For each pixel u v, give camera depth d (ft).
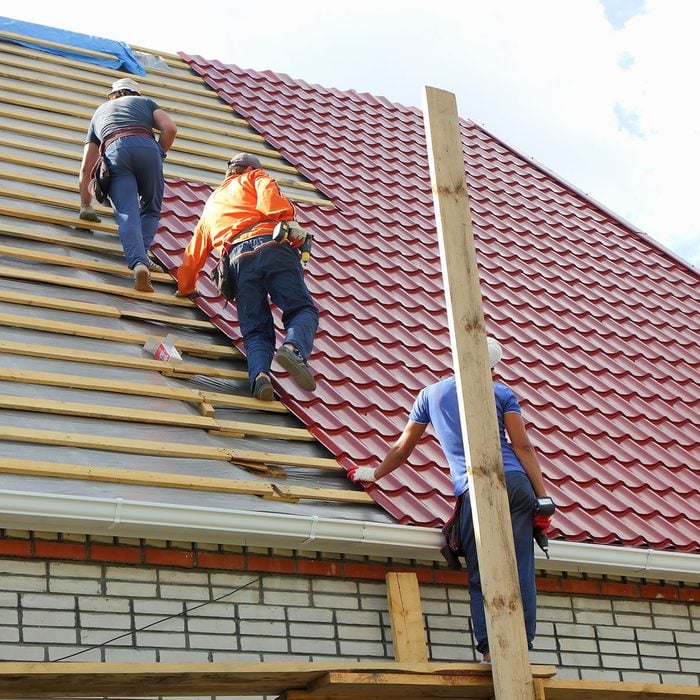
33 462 17.78
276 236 22.86
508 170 42.60
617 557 22.34
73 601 17.60
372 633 20.08
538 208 39.75
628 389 29.27
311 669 16.61
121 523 17.54
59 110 31.68
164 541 18.72
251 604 19.12
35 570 17.49
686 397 29.91
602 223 40.45
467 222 19.97
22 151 28.76
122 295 24.47
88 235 26.50
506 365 28.32
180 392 21.61
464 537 19.22
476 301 19.57
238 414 22.36
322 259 29.78
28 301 22.38
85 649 17.40
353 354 25.80
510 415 19.77
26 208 26.18
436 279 31.12
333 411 23.41
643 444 27.07
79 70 35.60
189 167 32.07
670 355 32.01
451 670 17.67
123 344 22.76
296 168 35.19
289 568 19.70
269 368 22.80
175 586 18.57
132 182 25.49
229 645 18.63
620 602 23.31
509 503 19.20
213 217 23.61
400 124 42.57
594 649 22.52
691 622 23.94
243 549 19.39
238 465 20.53
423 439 23.73
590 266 36.29
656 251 39.63
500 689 17.63
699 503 25.46
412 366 26.30
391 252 31.65
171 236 27.63
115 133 25.66
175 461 19.80
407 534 20.04
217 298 25.66
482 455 18.75
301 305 22.90
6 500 16.65
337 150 37.73
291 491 20.04
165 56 40.24
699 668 23.52
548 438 25.90
